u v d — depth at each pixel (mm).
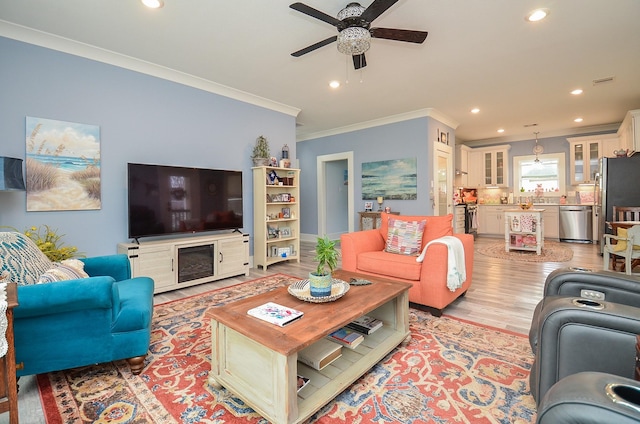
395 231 3295
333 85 4191
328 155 6898
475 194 8586
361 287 2119
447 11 2533
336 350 1807
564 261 4832
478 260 4977
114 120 3309
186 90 3898
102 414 1480
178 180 3641
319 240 1932
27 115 2801
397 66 3588
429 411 1490
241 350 1540
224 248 3881
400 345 2137
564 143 7344
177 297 3240
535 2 2422
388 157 5891
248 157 4633
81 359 1691
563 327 1192
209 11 2506
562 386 755
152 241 3457
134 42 3004
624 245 3646
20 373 1575
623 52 3277
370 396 1606
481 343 2166
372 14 2078
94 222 3189
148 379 1771
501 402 1544
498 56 3350
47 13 2510
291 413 1322
